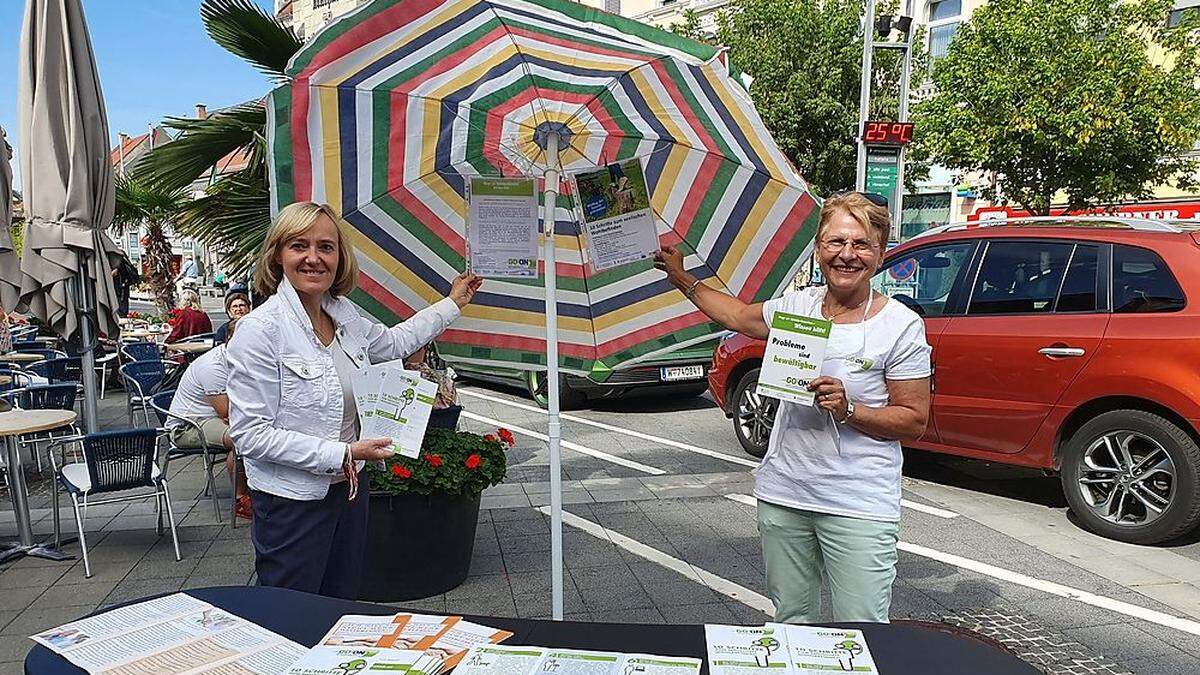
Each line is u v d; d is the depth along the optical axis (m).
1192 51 12.12
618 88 2.77
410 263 3.19
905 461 7.07
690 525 5.41
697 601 4.21
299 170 2.74
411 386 2.60
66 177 6.53
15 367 8.70
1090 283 5.18
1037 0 12.11
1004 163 12.77
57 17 6.45
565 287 3.42
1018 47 12.09
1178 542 5.02
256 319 2.54
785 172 3.00
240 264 6.93
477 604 4.20
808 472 2.65
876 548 2.59
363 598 4.20
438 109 2.90
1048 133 12.09
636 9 26.36
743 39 16.89
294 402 2.57
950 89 13.12
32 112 6.50
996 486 6.31
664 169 3.22
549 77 2.75
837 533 2.62
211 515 5.75
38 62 6.41
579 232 3.40
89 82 6.61
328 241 2.63
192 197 7.71
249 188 6.81
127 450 4.75
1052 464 5.29
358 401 2.61
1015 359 5.38
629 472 6.80
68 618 4.11
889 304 2.62
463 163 3.17
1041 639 3.76
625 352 3.47
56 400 6.96
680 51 2.73
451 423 5.57
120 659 1.82
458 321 3.38
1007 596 4.23
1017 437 5.43
